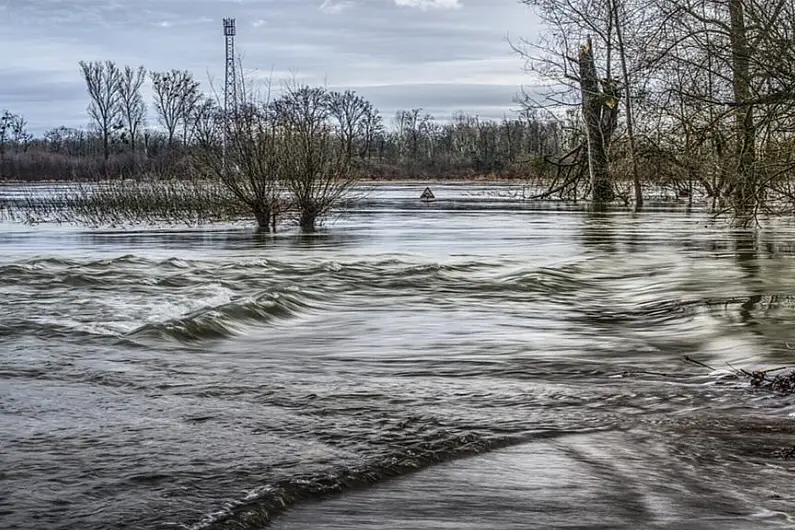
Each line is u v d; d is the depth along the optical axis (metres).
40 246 20.81
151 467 5.02
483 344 9.14
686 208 36.06
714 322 10.24
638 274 14.90
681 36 17.61
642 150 34.53
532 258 17.19
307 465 5.08
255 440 5.60
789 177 18.33
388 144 116.81
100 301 11.80
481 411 6.37
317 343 9.21
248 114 26.58
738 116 17.94
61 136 108.81
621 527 4.21
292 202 26.59
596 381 7.39
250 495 4.56
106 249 19.86
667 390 7.02
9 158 90.69
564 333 9.77
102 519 4.27
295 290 12.23
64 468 5.00
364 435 5.73
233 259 17.03
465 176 99.38
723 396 6.81
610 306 11.79
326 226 27.44
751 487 4.77
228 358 8.38
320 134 26.70
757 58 16.50
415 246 20.20
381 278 14.18
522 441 5.63
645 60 18.25
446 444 5.54
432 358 8.42
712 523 4.26
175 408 6.43
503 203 42.28
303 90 26.77
